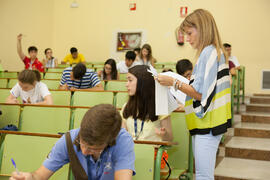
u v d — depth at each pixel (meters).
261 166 3.45
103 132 1.12
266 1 7.09
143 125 2.01
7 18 7.65
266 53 7.06
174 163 2.38
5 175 1.70
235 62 5.89
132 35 8.23
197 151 1.89
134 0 8.27
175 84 1.86
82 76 4.14
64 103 3.46
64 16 8.98
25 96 3.25
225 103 1.85
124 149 1.36
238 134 4.38
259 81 7.08
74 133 1.39
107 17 8.53
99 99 3.39
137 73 2.00
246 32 7.21
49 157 1.40
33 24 8.38
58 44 9.02
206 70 1.82
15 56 7.85
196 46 1.96
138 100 2.00
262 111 5.28
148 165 1.66
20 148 1.77
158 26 8.02
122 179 1.33
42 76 5.37
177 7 7.86
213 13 7.46
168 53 7.92
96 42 8.63
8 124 2.70
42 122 2.65
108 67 5.15
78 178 1.36
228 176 3.12
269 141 4.09
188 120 1.98
